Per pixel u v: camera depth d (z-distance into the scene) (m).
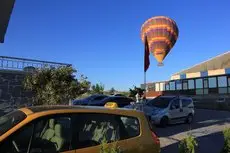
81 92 16.33
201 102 40.78
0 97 15.67
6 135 5.10
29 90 16.28
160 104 20.25
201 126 19.80
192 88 48.50
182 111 20.88
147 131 6.53
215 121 22.52
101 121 6.05
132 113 6.51
